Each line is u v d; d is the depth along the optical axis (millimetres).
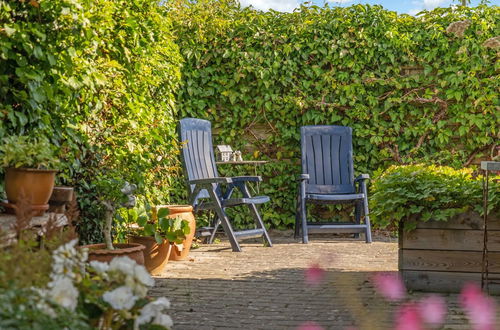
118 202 3539
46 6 3137
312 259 5086
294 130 6879
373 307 3363
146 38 4871
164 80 5711
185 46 6836
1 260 1574
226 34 6891
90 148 4086
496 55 6566
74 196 3611
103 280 1832
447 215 3645
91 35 3453
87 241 4086
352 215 6816
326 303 3459
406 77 6734
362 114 6727
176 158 6145
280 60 6855
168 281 4035
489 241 3680
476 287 3691
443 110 6688
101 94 4266
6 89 3104
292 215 6941
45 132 3498
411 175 3852
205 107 7023
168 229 3977
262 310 3289
